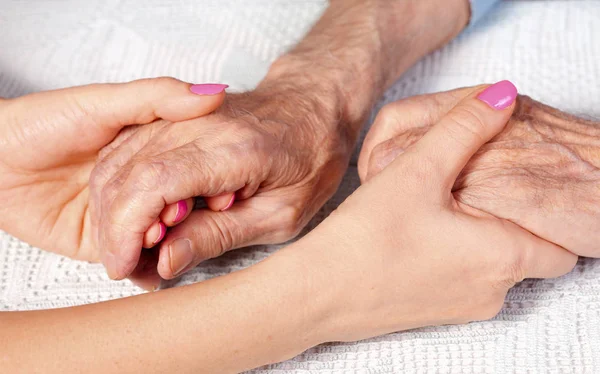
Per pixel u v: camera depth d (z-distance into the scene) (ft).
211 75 2.72
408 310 1.80
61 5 3.12
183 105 1.95
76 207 2.22
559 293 2.06
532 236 1.85
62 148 2.10
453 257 1.75
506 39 2.90
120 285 2.16
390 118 2.14
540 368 1.89
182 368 1.68
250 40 2.87
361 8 2.68
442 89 2.76
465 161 1.82
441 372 1.91
